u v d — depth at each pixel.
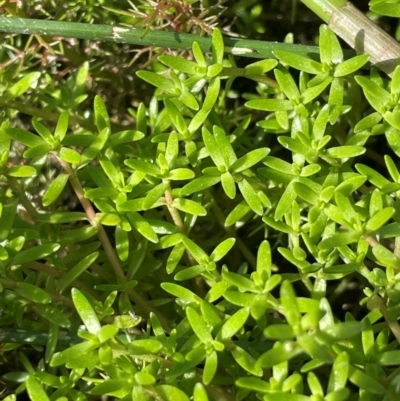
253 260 0.29
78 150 0.31
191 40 0.28
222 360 0.25
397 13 0.27
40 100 0.30
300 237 0.29
